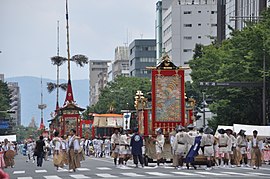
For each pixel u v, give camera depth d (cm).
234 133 4888
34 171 4216
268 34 6844
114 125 9112
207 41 18075
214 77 7881
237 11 12319
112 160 6400
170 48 18425
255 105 7644
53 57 11662
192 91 11125
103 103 14950
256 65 7012
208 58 8262
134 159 4331
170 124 5162
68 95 10881
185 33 18200
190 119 5297
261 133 5425
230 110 7700
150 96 5500
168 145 4678
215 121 8206
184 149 4025
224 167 4353
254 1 11375
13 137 7338
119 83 15125
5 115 15150
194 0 18875
